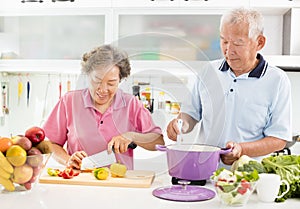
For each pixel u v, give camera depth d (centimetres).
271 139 205
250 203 153
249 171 160
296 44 306
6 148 160
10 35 336
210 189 169
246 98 214
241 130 217
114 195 159
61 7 321
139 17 320
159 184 176
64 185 173
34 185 166
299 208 147
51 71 352
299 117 343
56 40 332
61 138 205
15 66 334
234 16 204
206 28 314
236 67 212
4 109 375
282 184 156
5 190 164
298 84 343
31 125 379
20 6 325
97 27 328
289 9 312
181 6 310
